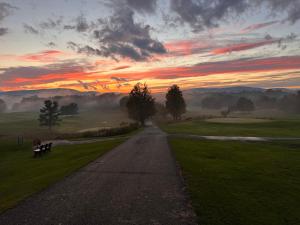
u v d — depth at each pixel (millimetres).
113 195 8312
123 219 6441
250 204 7367
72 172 11562
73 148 22500
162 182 9734
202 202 7535
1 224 6293
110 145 21594
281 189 8781
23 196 8406
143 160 14281
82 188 9148
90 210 7074
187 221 6273
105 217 6590
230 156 15297
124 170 11859
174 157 15023
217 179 10031
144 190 8797
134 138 27641
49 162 16141
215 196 8055
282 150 17969
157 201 7691
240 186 9102
